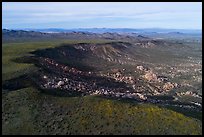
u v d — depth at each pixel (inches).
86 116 2407.7
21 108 2507.4
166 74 5575.8
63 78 3831.2
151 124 2315.5
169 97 4018.2
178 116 2423.7
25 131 2256.4
